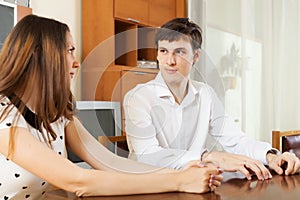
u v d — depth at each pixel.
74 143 1.02
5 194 1.00
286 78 3.53
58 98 0.91
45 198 0.75
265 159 1.12
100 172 0.76
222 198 0.70
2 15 2.27
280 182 0.86
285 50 3.53
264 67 3.49
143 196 0.73
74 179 0.75
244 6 3.44
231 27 3.48
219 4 3.51
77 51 2.96
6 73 0.93
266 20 3.49
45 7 2.71
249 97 3.44
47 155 0.81
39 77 0.92
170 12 3.41
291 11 3.50
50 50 0.89
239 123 3.42
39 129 0.97
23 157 0.83
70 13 2.91
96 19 2.91
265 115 3.47
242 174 0.96
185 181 0.75
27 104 0.96
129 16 2.94
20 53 0.92
